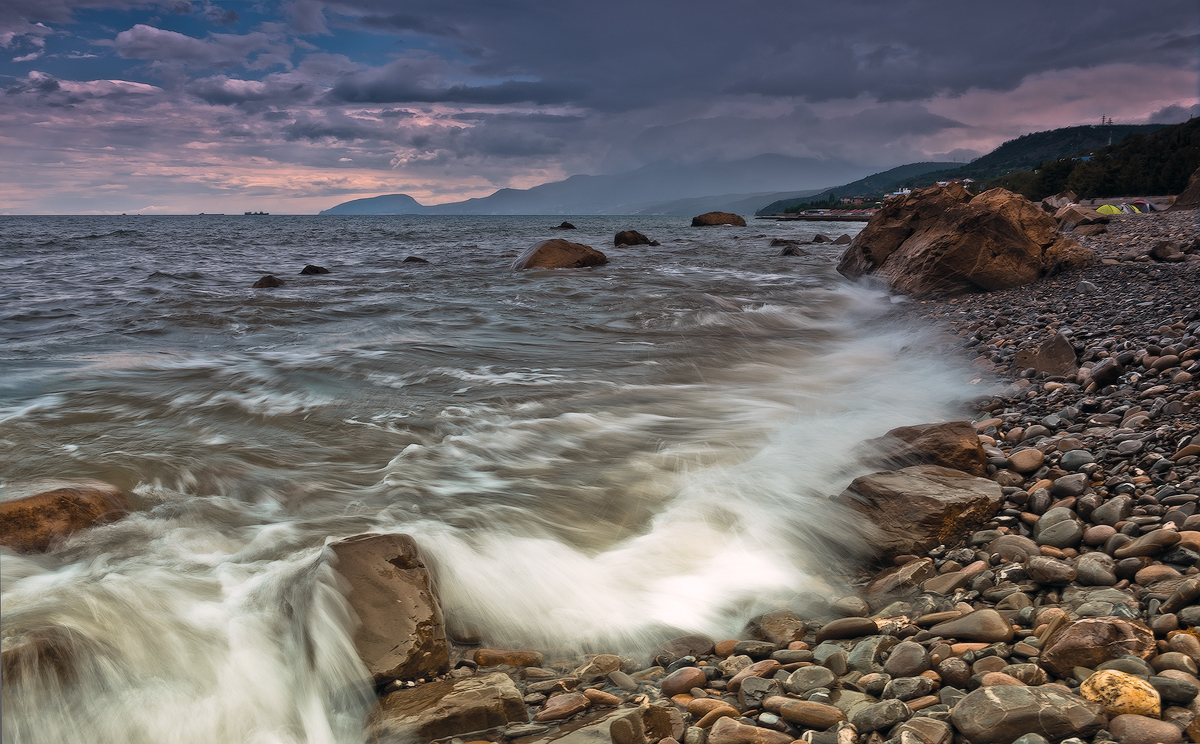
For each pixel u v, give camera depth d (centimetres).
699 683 314
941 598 371
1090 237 2302
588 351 1102
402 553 366
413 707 299
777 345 1174
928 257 1551
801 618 375
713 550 447
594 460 607
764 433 680
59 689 295
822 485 530
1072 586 350
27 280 2095
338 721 309
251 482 542
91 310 1462
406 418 722
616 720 284
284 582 369
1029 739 235
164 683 312
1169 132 10331
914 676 292
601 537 468
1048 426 601
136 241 4603
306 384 861
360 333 1232
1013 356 878
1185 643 275
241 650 332
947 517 428
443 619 358
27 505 417
